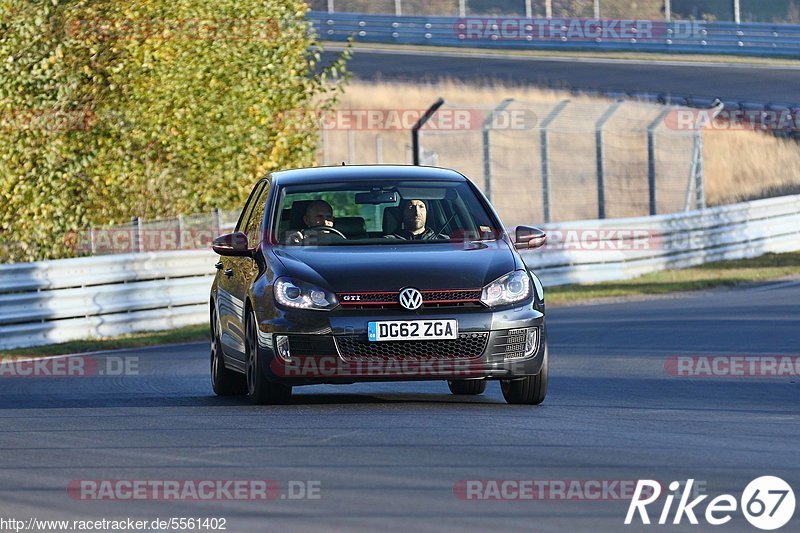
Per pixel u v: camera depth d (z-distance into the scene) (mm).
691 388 34594
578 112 95750
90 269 60000
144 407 31047
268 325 28422
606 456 22297
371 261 29031
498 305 28422
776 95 138250
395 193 31844
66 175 80312
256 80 83438
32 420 28875
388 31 168500
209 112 82000
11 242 80375
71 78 80562
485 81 143625
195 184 82875
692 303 65438
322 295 28172
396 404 29969
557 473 20672
